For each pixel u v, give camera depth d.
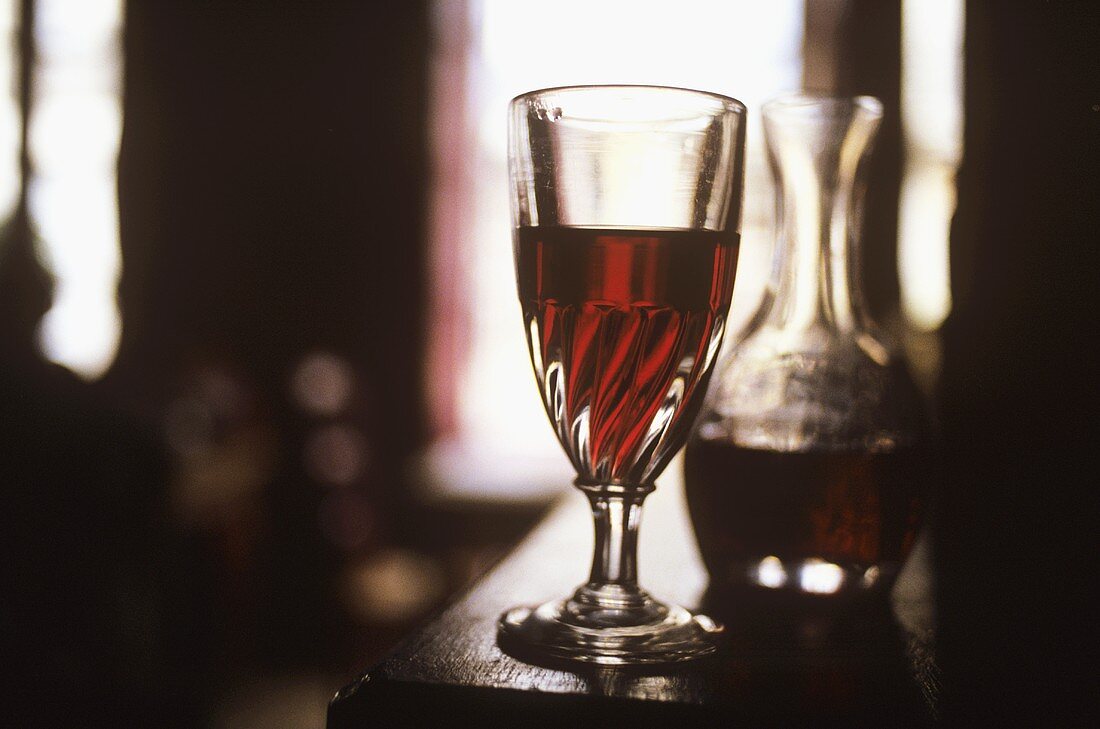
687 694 0.38
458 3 3.33
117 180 3.40
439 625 0.43
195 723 1.98
